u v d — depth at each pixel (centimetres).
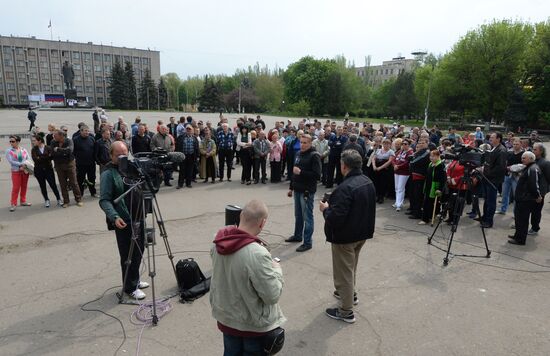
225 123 1244
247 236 252
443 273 566
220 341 383
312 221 640
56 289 486
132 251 436
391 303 471
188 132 1116
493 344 391
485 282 538
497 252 659
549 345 391
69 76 7238
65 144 865
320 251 639
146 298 466
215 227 760
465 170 608
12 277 517
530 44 4750
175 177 1295
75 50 9669
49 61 9419
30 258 583
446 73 5056
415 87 6106
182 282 481
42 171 852
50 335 388
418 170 834
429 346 385
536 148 748
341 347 378
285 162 1359
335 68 7950
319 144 1188
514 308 466
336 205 396
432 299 484
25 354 357
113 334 392
